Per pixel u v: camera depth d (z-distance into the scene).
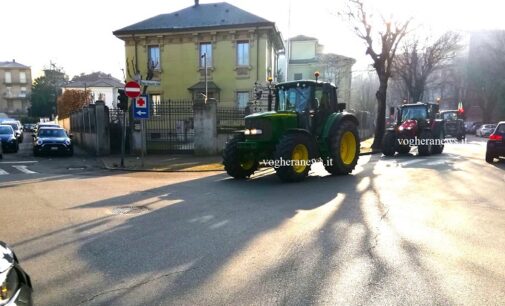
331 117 11.56
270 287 3.98
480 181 10.27
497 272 4.34
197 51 29.45
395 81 49.31
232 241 5.41
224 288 3.97
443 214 6.82
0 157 18.16
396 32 20.95
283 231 5.85
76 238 5.66
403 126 17.73
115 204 7.89
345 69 46.03
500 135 14.14
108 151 19.48
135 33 29.86
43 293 3.91
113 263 4.67
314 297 3.77
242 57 29.17
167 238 5.59
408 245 5.21
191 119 19.00
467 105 54.66
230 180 10.98
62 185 10.41
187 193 8.98
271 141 10.31
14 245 5.39
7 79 83.31
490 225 6.15
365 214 6.82
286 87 11.77
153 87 30.28
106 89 71.31
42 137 19.55
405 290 3.90
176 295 3.83
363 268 4.44
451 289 3.93
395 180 10.51
